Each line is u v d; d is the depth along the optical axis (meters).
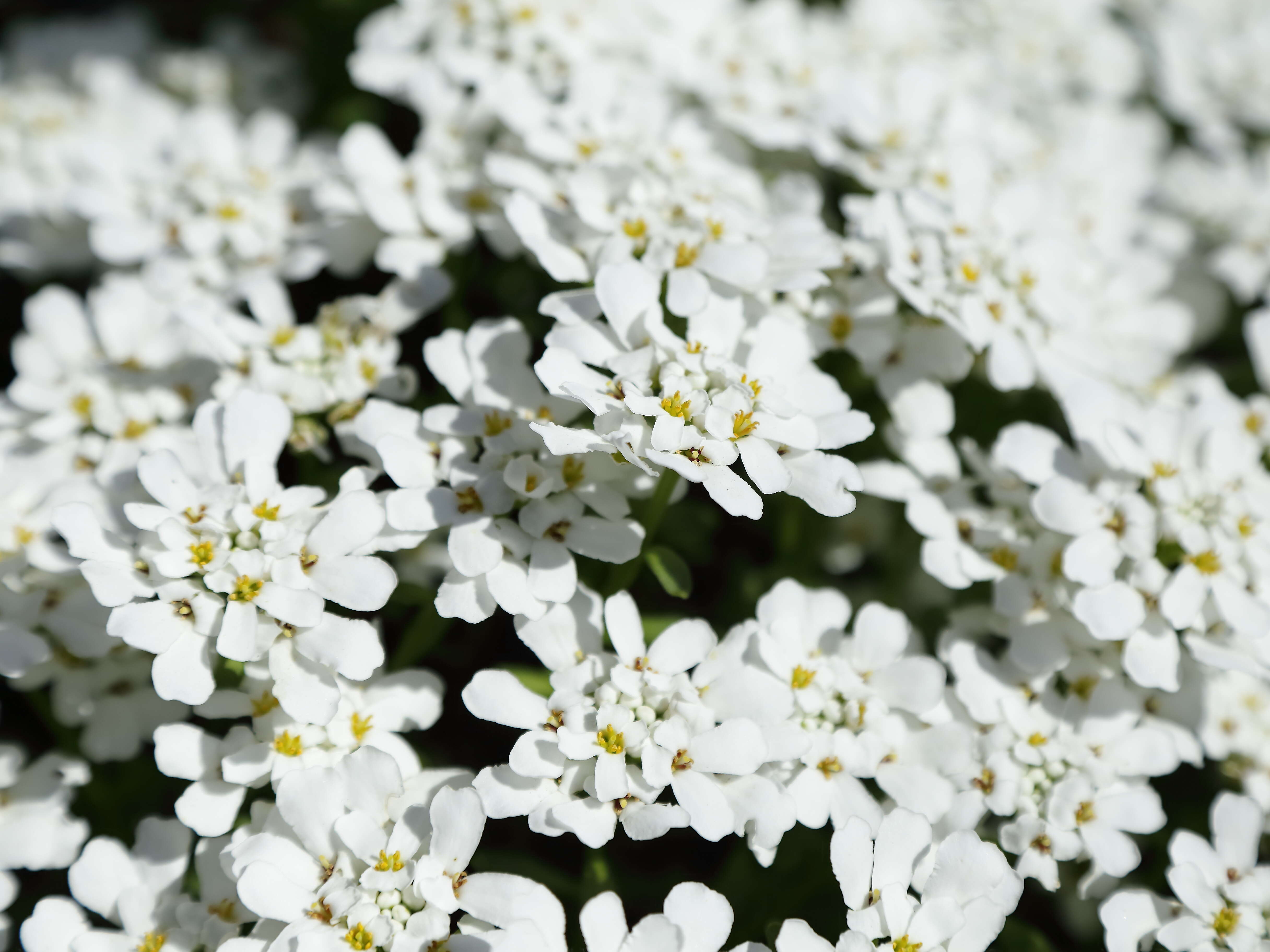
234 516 0.30
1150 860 0.33
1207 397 0.33
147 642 0.29
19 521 0.32
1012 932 0.31
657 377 0.30
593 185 0.33
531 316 0.36
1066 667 0.32
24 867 0.31
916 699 0.31
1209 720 0.32
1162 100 0.43
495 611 0.32
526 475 0.31
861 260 0.34
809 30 0.40
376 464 0.32
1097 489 0.32
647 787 0.30
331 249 0.35
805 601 0.32
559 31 0.37
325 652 0.30
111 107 0.41
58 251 0.38
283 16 0.48
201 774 0.30
